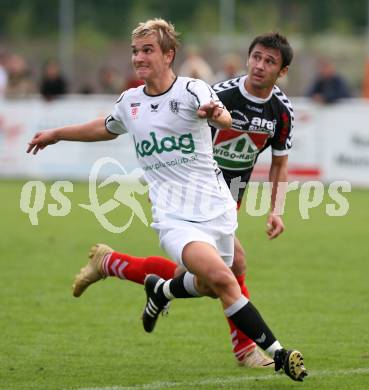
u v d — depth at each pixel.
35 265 36.75
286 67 22.89
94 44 108.44
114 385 20.69
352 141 61.06
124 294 31.81
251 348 22.70
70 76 100.44
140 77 20.66
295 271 35.62
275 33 22.70
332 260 38.00
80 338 25.47
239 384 20.81
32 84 86.56
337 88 62.06
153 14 117.69
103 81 79.00
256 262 37.59
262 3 123.31
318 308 29.33
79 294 25.34
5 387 20.48
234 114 23.11
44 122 66.38
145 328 23.55
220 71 94.56
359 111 60.75
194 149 20.66
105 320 27.77
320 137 61.41
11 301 30.25
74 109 65.88
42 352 23.88
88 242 42.72
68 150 65.69
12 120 67.12
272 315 28.33
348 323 27.31
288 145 23.84
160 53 20.56
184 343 25.06
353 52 109.19
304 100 63.53
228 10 115.31
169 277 23.44
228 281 19.81
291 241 43.00
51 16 120.12
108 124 22.20
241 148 23.48
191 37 108.75
